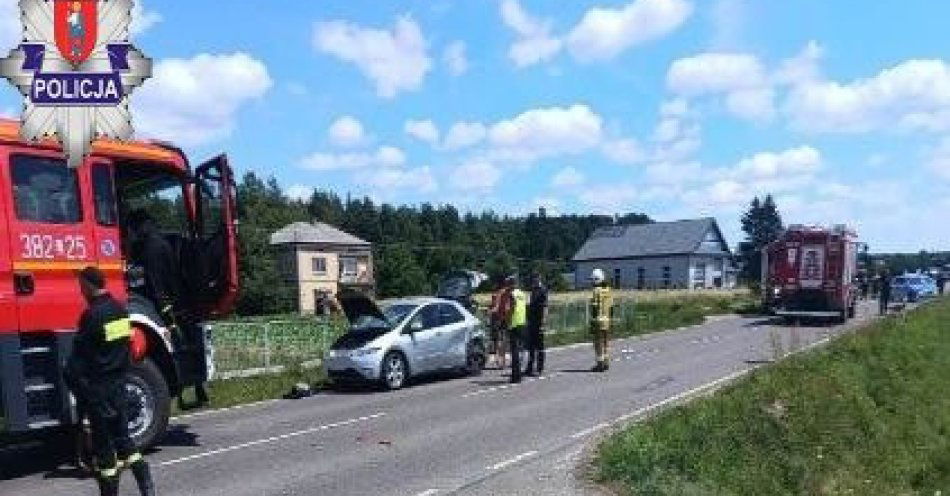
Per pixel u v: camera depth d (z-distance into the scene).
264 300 70.94
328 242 81.00
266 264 71.81
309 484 9.86
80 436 10.46
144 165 12.23
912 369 24.48
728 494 10.41
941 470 16.52
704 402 13.89
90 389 8.68
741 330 34.62
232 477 10.25
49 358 10.72
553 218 165.88
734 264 111.00
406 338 19.06
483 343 21.19
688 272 103.62
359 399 17.27
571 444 11.75
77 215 11.16
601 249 112.81
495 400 16.33
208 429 13.78
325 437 12.88
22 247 10.57
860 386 20.08
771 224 142.38
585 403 15.67
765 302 44.03
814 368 19.56
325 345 23.72
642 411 14.45
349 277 82.25
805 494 12.23
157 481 10.07
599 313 20.89
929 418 20.50
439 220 142.25
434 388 18.59
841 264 37.00
